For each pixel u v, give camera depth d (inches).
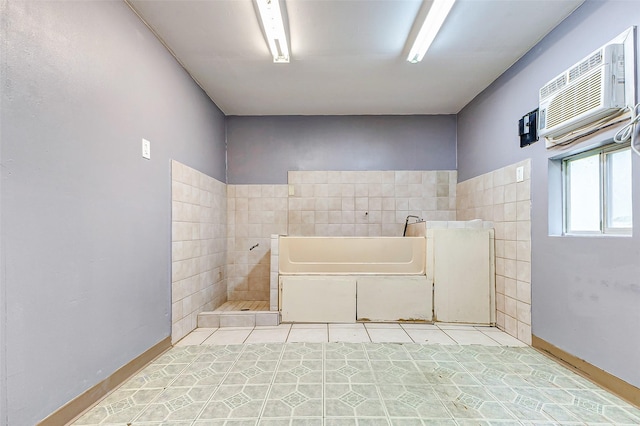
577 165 80.0
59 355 52.6
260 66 102.7
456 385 67.1
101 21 63.5
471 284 110.5
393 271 115.3
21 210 46.6
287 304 113.0
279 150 150.3
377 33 84.8
